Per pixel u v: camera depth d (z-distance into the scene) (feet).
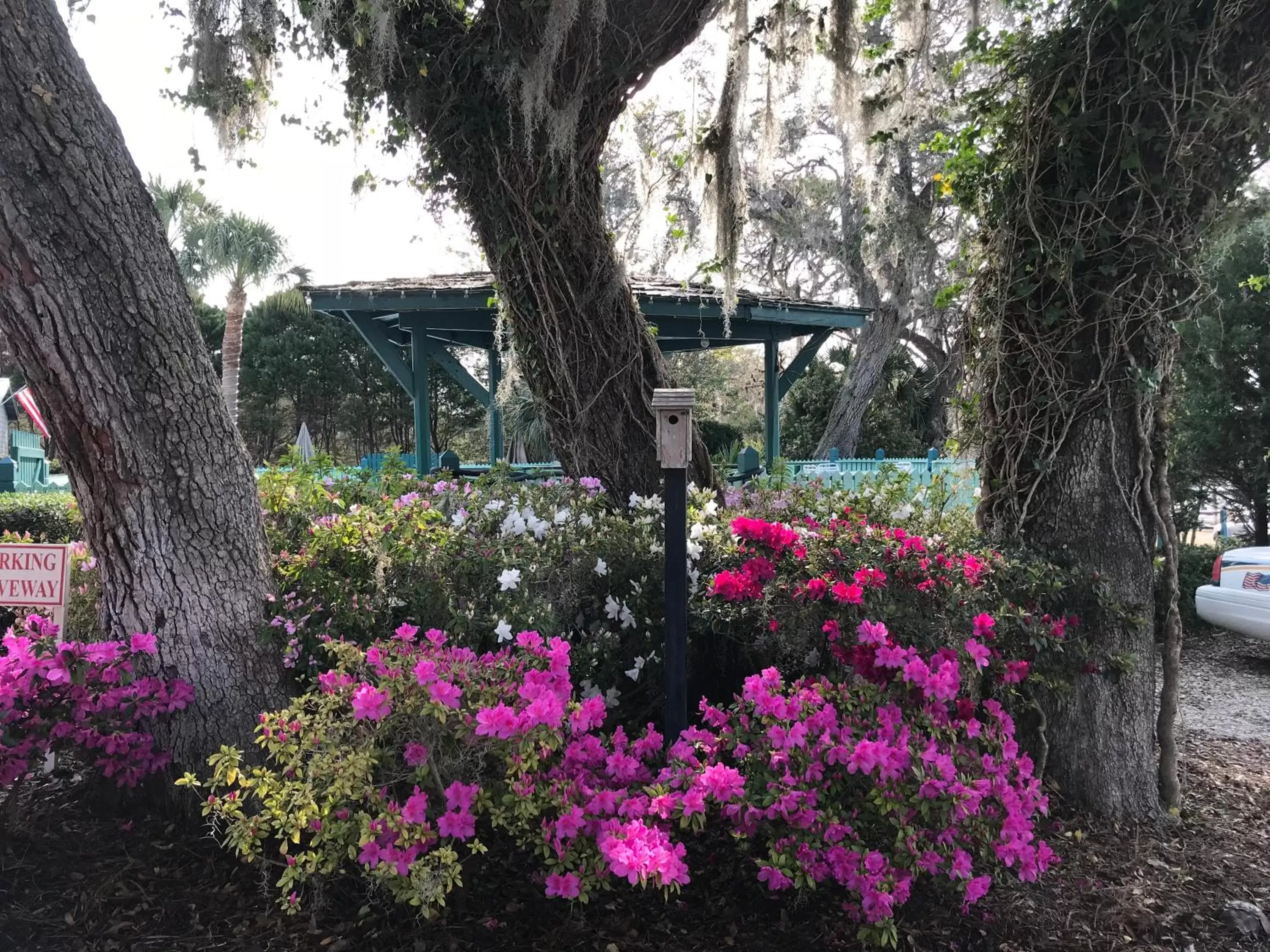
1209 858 11.12
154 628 9.57
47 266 8.55
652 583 12.17
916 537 12.06
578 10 12.67
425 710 7.50
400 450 14.57
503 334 20.20
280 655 10.04
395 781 8.04
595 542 12.24
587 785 8.40
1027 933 9.14
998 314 12.33
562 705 8.05
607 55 13.78
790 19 15.94
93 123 8.83
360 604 10.30
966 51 12.67
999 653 11.25
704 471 16.80
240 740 9.65
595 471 15.94
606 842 7.21
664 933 8.54
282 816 7.39
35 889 8.60
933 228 32.07
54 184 8.54
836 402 60.29
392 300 25.48
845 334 71.72
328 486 14.02
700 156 16.71
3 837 9.11
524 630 10.69
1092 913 9.62
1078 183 11.41
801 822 7.93
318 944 8.03
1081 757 12.07
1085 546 12.11
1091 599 11.87
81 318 8.76
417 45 13.57
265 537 10.48
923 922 9.09
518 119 14.01
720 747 8.90
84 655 9.00
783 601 10.99
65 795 10.49
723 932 8.61
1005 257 12.19
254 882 8.84
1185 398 28.35
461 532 11.86
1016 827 8.43
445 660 8.35
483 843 9.50
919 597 10.85
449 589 10.87
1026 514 12.37
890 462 22.76
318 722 7.91
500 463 15.26
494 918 8.55
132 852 9.29
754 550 11.30
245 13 12.41
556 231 14.83
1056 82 11.23
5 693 8.63
